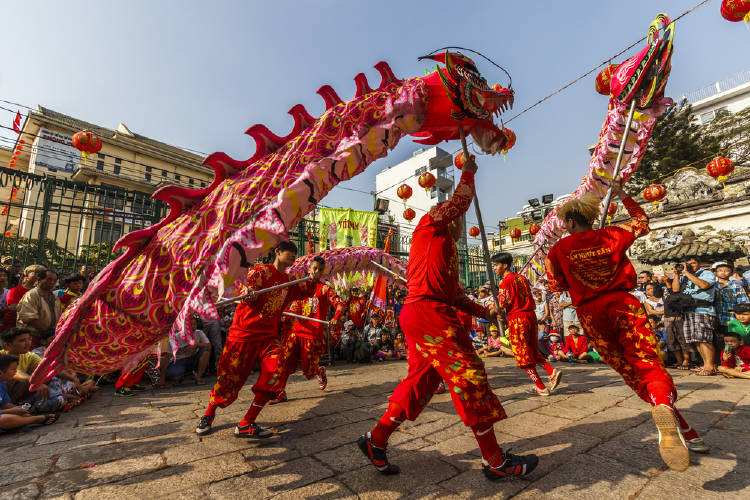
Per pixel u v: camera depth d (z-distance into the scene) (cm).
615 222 1478
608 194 240
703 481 180
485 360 736
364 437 199
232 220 208
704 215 1228
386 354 771
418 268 196
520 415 316
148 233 214
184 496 180
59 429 306
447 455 227
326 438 265
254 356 279
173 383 534
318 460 224
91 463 224
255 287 275
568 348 704
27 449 254
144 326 209
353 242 1007
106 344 209
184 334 191
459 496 175
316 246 987
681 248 1246
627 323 198
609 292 211
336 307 421
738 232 1159
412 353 203
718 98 2934
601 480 185
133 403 407
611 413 307
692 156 2116
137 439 272
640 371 189
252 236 197
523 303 401
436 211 199
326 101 251
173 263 209
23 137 2155
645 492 172
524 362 393
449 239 203
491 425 183
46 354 197
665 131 2195
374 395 413
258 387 264
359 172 230
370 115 225
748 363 483
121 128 2575
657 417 164
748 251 1101
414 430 279
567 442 241
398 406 192
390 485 189
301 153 222
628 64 286
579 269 219
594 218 233
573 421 289
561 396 384
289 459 226
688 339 552
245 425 264
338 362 767
